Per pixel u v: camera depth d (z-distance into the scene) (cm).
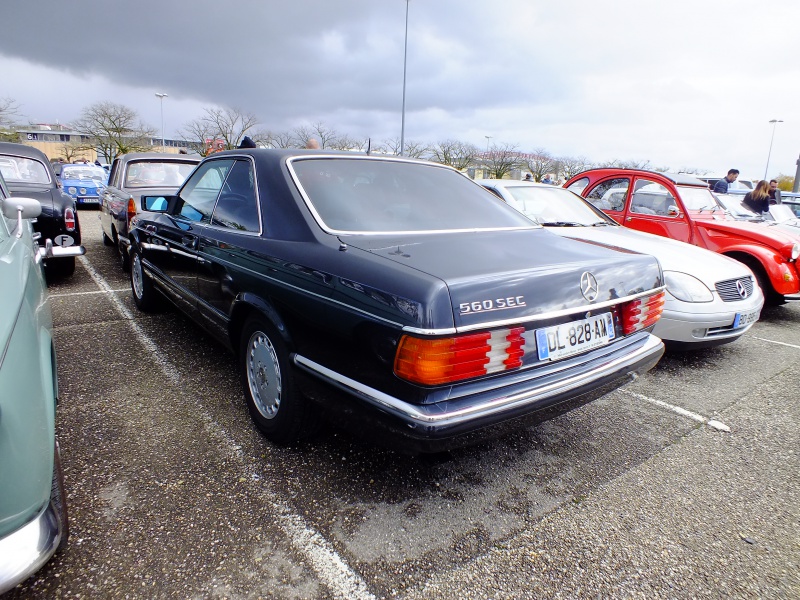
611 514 218
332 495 220
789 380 386
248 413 287
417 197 271
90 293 538
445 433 173
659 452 273
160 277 397
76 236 574
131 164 697
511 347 189
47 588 164
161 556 180
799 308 666
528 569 184
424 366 170
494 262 203
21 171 593
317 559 183
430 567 182
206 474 230
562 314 203
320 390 209
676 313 389
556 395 199
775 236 568
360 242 216
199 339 405
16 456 125
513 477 243
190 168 729
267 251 238
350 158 279
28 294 173
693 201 630
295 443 254
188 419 278
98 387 313
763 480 249
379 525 203
